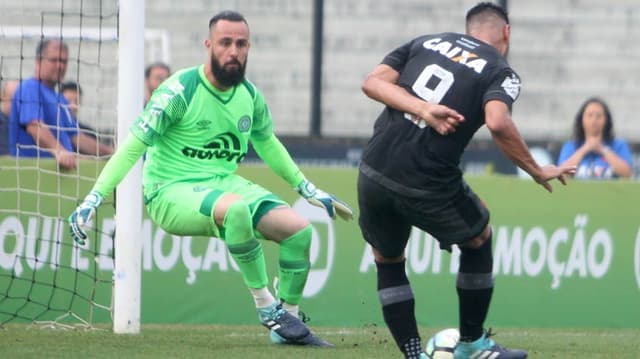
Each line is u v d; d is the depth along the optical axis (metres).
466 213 18.69
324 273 29.25
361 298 29.31
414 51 19.09
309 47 49.31
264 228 23.39
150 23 49.53
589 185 30.20
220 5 49.53
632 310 30.17
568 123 50.59
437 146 18.22
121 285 25.27
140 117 22.83
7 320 27.77
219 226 22.98
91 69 47.69
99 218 28.00
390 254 19.36
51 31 46.88
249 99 23.86
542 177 18.28
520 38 50.69
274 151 24.34
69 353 21.20
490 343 20.47
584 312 30.11
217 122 23.62
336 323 29.22
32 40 46.59
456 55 18.61
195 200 23.09
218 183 23.81
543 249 30.02
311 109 48.44
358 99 49.28
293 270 23.47
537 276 30.00
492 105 17.89
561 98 50.66
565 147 36.59
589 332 28.75
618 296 30.22
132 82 25.12
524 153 17.98
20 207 27.88
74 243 27.92
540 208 30.03
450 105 18.23
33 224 27.89
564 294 30.08
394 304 19.41
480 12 19.64
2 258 27.81
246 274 23.12
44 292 27.91
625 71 50.53
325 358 21.25
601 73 50.62
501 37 19.56
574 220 30.12
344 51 49.25
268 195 23.64
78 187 27.95
